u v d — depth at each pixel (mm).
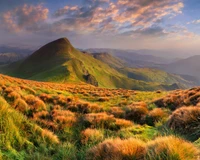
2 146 5492
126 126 10344
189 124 8516
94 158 5371
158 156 4449
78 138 8047
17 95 13891
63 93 28203
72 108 15641
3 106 6527
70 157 5957
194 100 15172
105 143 5840
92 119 10703
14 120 6754
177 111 9977
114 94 34812
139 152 4992
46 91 26312
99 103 22406
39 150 6129
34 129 7012
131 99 26250
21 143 5977
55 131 9055
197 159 4340
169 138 5125
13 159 5223
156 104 18219
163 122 10992
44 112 11711
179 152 4367
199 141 6250
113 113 14656
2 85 19422
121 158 4855
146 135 8773
